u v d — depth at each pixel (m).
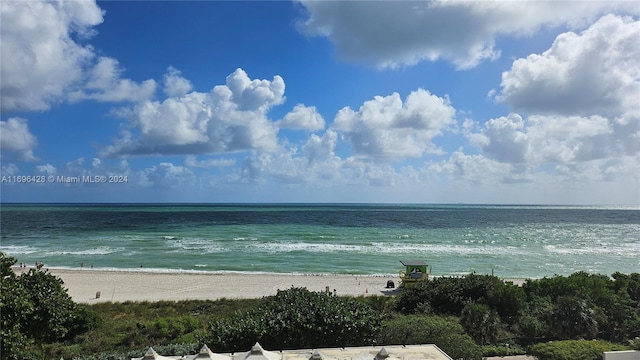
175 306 39.44
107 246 89.50
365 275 60.09
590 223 178.38
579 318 27.73
